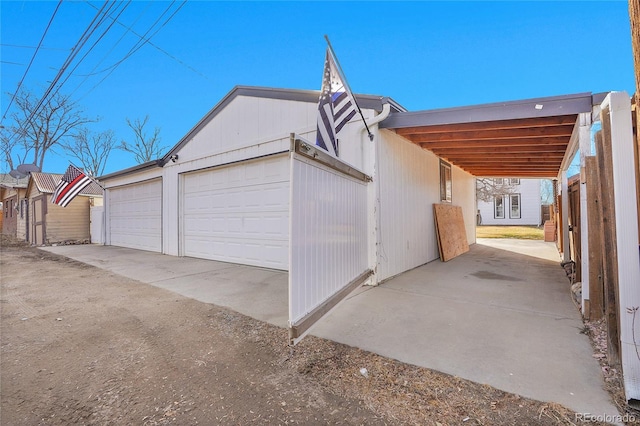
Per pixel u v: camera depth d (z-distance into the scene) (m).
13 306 4.04
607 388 2.08
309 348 2.78
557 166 8.95
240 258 7.17
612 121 2.11
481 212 22.64
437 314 3.65
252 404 1.98
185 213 8.64
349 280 4.07
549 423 1.76
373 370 2.39
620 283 2.02
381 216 5.28
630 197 2.04
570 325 3.25
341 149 5.47
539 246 10.77
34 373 2.37
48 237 12.71
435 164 8.03
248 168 7.09
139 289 4.87
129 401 2.01
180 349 2.78
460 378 2.25
